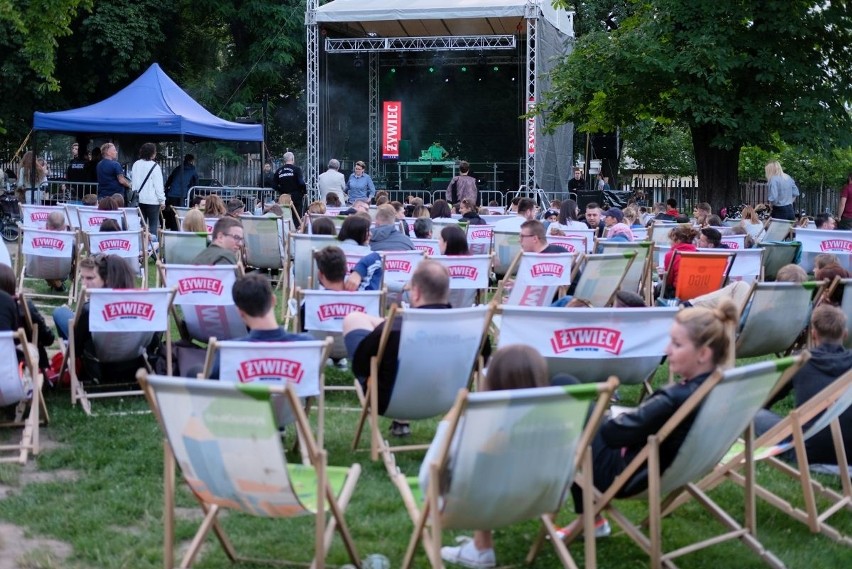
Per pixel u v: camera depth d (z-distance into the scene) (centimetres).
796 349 846
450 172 2731
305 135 3388
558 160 2794
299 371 508
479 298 996
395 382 565
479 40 2678
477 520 394
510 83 2783
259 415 374
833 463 571
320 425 550
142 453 606
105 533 486
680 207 3431
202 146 3056
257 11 3081
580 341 576
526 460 381
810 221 1922
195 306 752
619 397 754
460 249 935
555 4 1772
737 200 2317
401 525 498
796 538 499
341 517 420
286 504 399
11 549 468
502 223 1272
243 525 497
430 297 570
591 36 2227
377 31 2648
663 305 938
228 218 841
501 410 367
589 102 2288
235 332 766
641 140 3678
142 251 1184
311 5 2375
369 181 2105
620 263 876
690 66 2059
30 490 543
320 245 995
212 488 400
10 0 1923
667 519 519
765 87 2184
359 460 596
